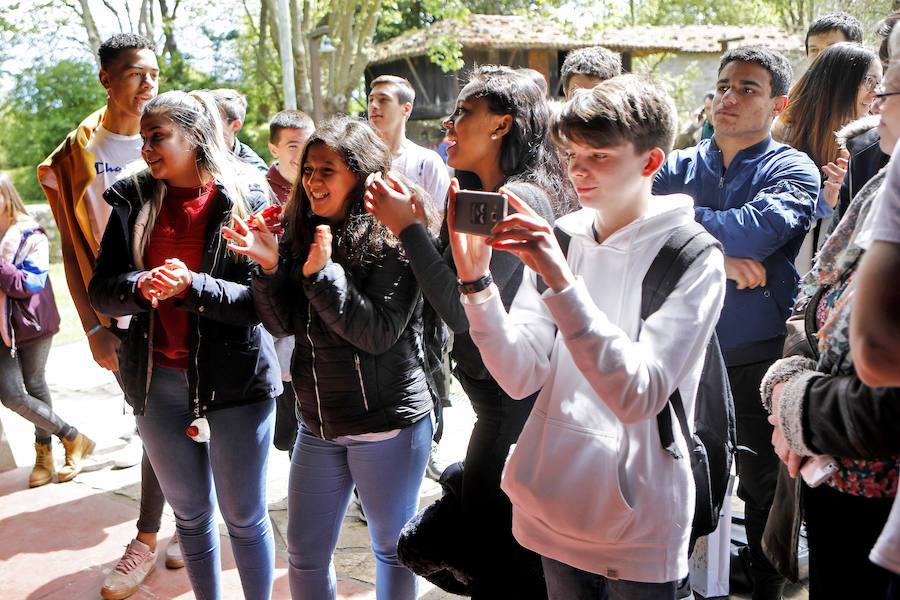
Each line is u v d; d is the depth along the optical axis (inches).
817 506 64.3
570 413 66.4
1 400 163.3
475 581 84.3
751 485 105.8
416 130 942.4
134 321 102.8
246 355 100.1
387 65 960.3
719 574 112.0
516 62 903.1
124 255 104.3
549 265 58.2
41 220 526.3
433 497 154.1
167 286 91.4
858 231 58.7
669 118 62.4
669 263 62.4
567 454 65.6
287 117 163.6
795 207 102.5
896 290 43.8
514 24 925.8
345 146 88.7
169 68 1112.8
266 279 90.3
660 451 63.9
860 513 60.7
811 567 66.5
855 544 61.6
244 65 1168.2
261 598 106.8
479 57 893.8
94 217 135.9
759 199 104.3
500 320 66.4
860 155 94.8
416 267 77.6
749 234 102.0
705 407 71.1
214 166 100.5
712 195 112.6
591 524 64.4
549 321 70.1
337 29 746.8
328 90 740.7
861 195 61.4
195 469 105.0
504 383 67.6
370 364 89.1
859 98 118.5
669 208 63.7
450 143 90.4
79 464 173.6
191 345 98.1
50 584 130.3
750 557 105.0
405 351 92.4
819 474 59.8
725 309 106.8
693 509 65.4
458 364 81.6
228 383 99.1
